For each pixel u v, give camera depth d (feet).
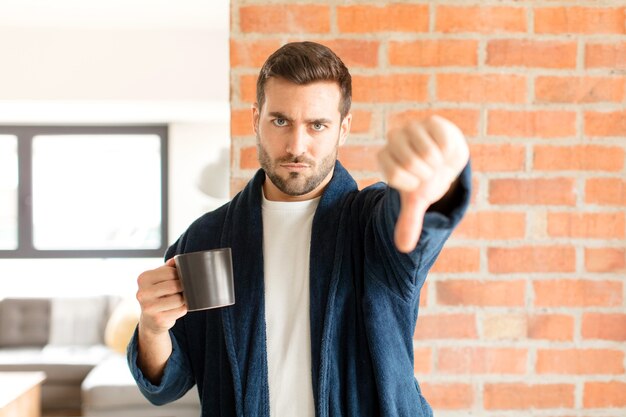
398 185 2.19
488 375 5.14
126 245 18.76
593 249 5.15
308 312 3.61
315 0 5.08
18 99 15.07
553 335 5.15
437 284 5.16
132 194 18.80
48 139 18.78
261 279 3.70
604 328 5.15
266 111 3.52
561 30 5.13
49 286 18.52
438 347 5.15
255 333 3.62
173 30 15.24
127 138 18.81
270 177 3.62
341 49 5.09
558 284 5.15
